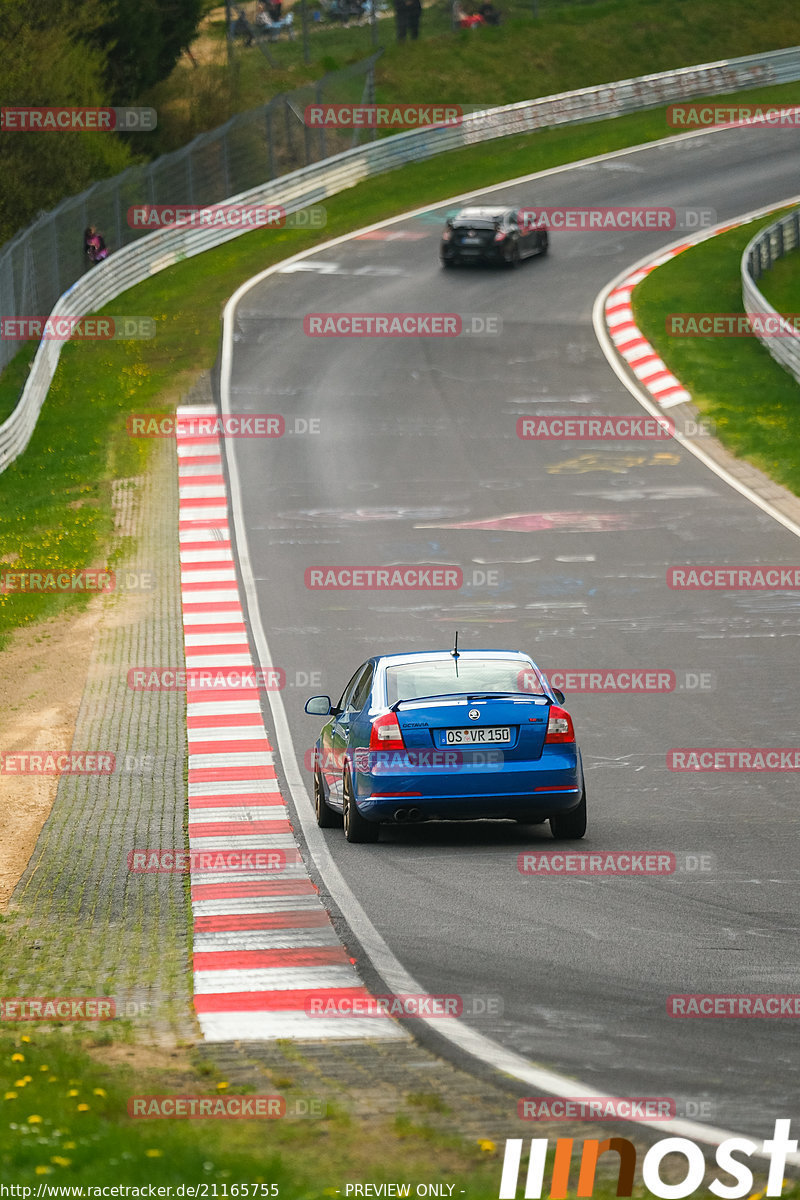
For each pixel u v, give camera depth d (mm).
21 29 176875
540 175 198375
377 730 40594
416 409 120375
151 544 92938
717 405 117812
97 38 194750
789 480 99375
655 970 29406
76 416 124375
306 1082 23750
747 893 35188
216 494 102938
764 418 113875
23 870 42188
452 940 32250
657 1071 23828
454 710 40531
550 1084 23359
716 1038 25375
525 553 86438
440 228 178125
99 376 134750
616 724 57031
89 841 44469
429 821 43844
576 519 93125
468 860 39750
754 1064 24047
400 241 174000
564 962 30234
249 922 34938
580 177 196250
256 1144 20438
